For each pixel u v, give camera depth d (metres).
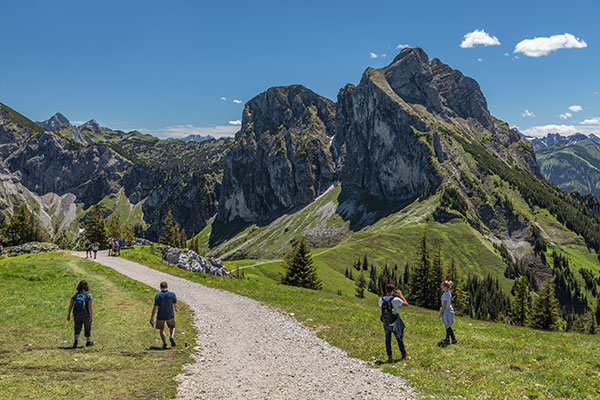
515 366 16.17
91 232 120.38
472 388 13.71
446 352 18.48
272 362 17.38
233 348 19.77
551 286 87.12
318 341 21.73
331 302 38.91
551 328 84.88
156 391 12.66
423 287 92.94
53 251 67.25
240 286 45.41
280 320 27.69
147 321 24.20
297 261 98.06
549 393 13.20
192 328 23.88
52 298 27.86
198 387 13.52
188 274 50.88
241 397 12.84
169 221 166.25
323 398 13.04
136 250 68.62
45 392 11.32
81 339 18.98
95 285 35.09
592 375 15.25
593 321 138.25
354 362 17.55
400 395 13.38
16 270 38.84
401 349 17.48
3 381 11.78
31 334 18.88
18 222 129.62
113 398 11.62
